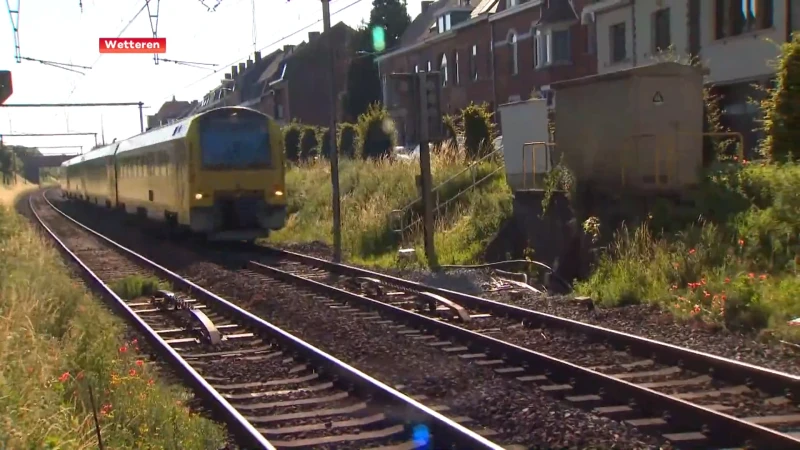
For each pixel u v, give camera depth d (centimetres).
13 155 9000
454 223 2008
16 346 755
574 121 1605
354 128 3709
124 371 805
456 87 4400
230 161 2233
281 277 1686
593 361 912
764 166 1420
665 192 1434
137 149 2845
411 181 2383
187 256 2177
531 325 1123
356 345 1033
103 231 3212
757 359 884
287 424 717
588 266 1466
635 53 2714
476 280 1552
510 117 1984
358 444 653
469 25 4178
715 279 1175
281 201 2280
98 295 1479
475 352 986
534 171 1752
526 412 713
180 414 696
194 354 1013
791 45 1480
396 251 2016
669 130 1467
